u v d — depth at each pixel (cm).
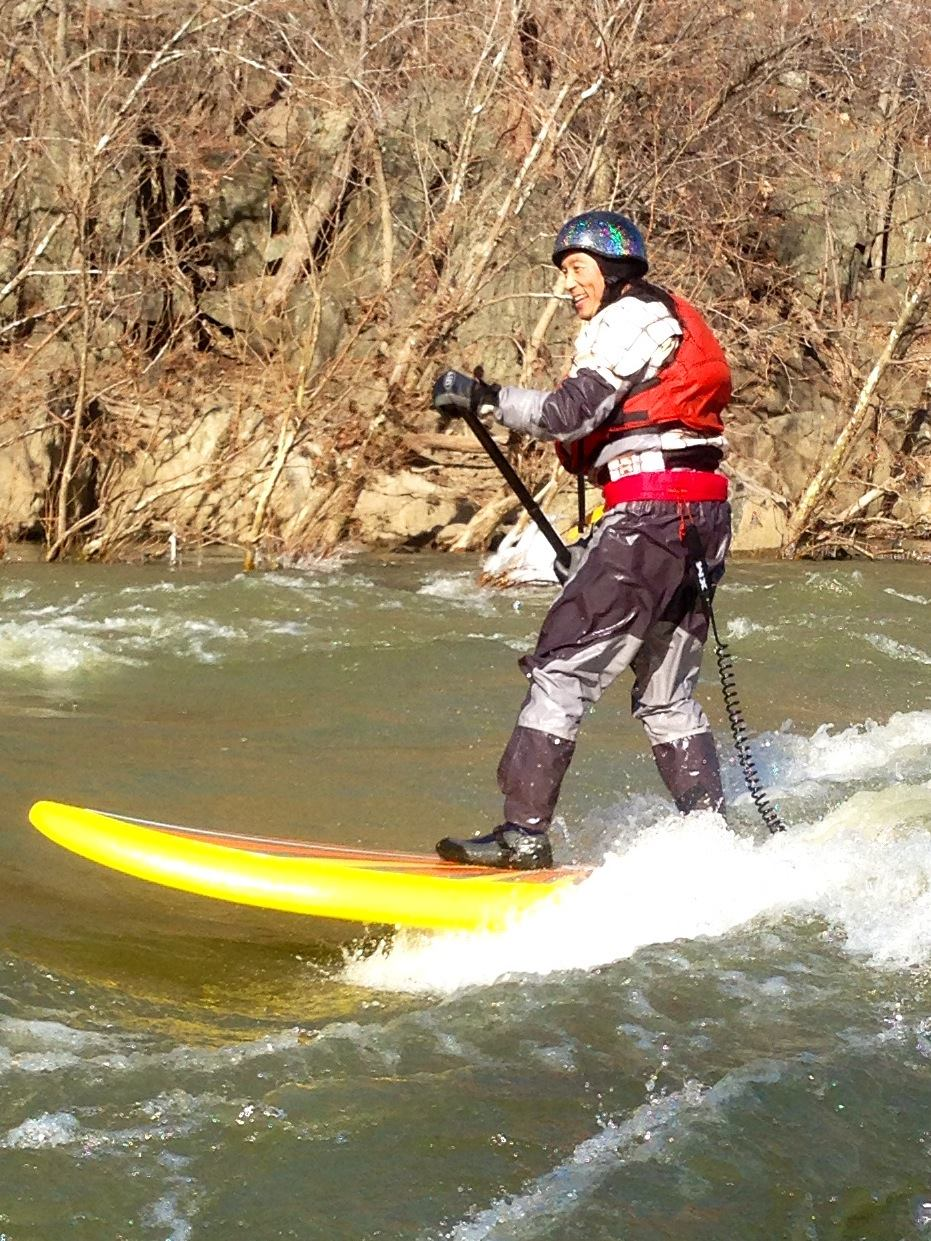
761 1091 251
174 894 363
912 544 1399
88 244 1183
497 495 1245
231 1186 221
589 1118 243
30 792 444
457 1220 214
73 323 1293
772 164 1462
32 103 1234
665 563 368
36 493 1224
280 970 317
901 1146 237
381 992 305
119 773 471
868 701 643
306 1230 210
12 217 1297
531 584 1000
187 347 1258
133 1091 248
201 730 541
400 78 1334
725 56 1267
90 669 650
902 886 344
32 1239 205
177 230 1271
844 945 319
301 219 1227
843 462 1329
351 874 332
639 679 391
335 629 773
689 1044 271
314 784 468
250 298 1305
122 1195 217
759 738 553
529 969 311
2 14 1197
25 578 968
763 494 1343
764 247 1515
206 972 313
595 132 1230
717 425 375
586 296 377
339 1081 254
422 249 1233
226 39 1291
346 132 1336
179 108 1302
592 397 364
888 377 1452
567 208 1257
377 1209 216
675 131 1277
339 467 1171
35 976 301
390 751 516
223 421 1241
